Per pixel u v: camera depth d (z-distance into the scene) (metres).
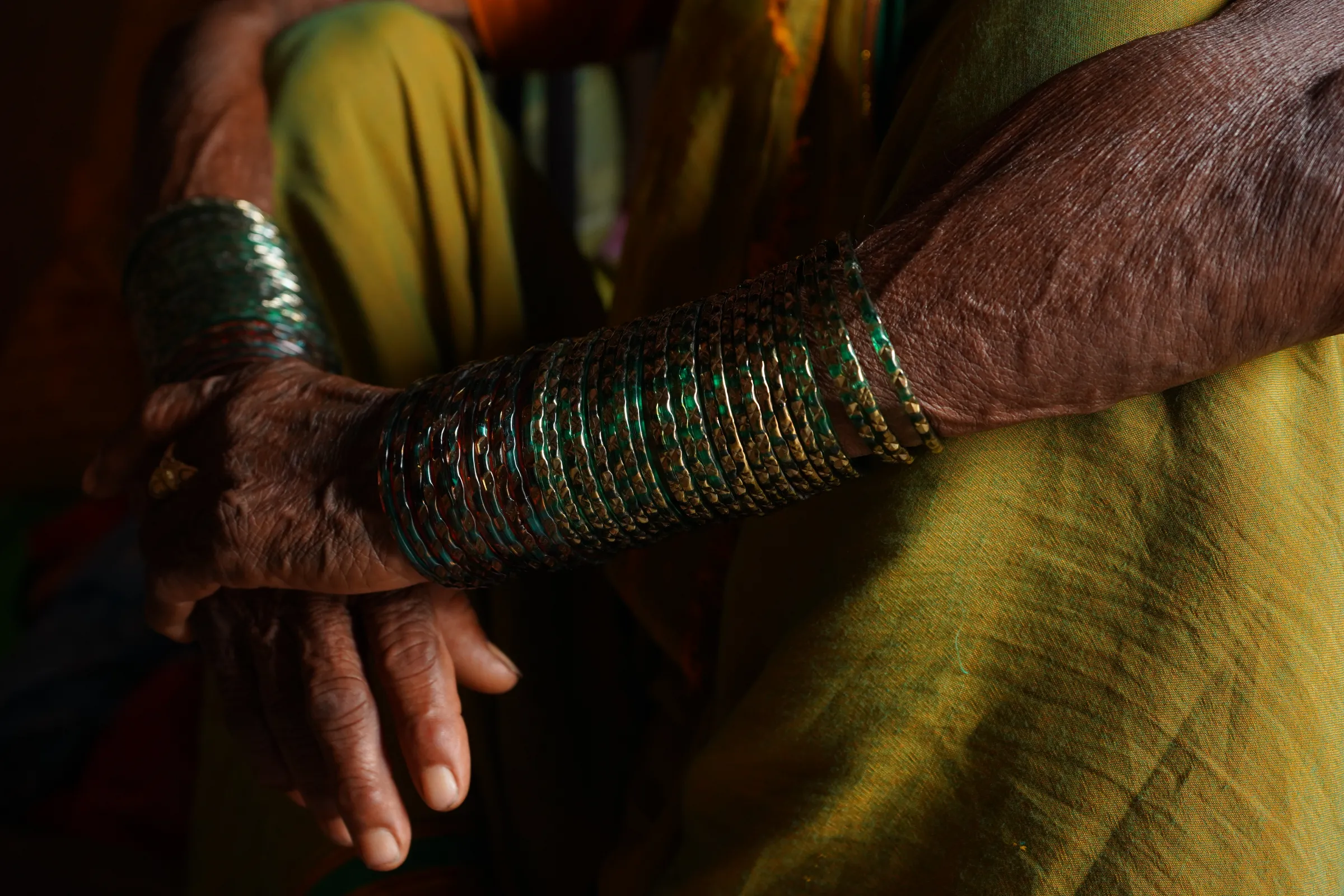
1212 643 0.63
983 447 0.68
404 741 0.80
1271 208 0.61
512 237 1.15
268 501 0.80
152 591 0.87
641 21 1.27
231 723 0.90
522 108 1.87
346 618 0.84
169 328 0.98
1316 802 0.64
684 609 0.96
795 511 0.78
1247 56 0.66
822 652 0.70
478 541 0.73
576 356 0.72
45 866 1.42
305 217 1.07
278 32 1.18
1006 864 0.64
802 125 0.92
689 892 0.74
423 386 0.77
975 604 0.67
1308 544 0.65
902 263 0.66
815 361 0.66
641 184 0.99
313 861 0.96
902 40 0.90
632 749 1.13
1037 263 0.64
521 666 1.04
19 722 1.57
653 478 0.70
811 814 0.69
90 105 2.35
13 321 2.47
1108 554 0.65
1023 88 0.72
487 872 1.02
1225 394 0.65
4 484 2.09
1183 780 0.62
